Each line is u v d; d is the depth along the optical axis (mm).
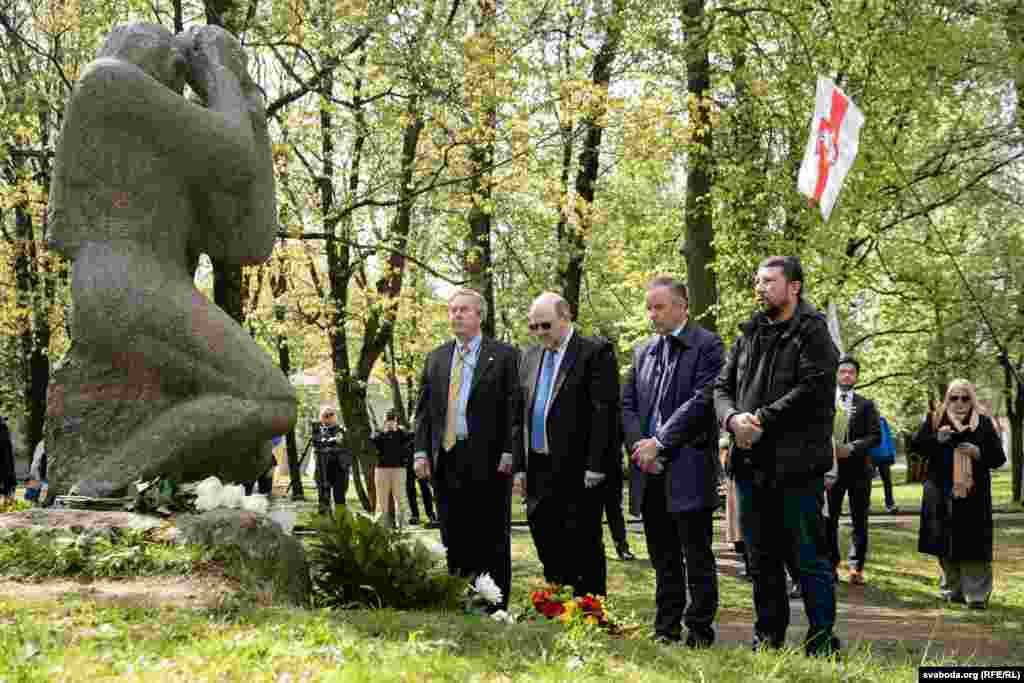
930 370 24797
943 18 19250
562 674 3898
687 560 6230
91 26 14469
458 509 6879
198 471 5934
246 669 3559
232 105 6367
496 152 14836
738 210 18469
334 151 17719
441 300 24109
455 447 6871
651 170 18125
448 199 15758
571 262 17031
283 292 22141
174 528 4969
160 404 5977
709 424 6312
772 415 5555
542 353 6840
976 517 9250
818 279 17859
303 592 5059
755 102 18109
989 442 9289
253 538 4961
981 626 8086
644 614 8492
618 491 6828
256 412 5938
